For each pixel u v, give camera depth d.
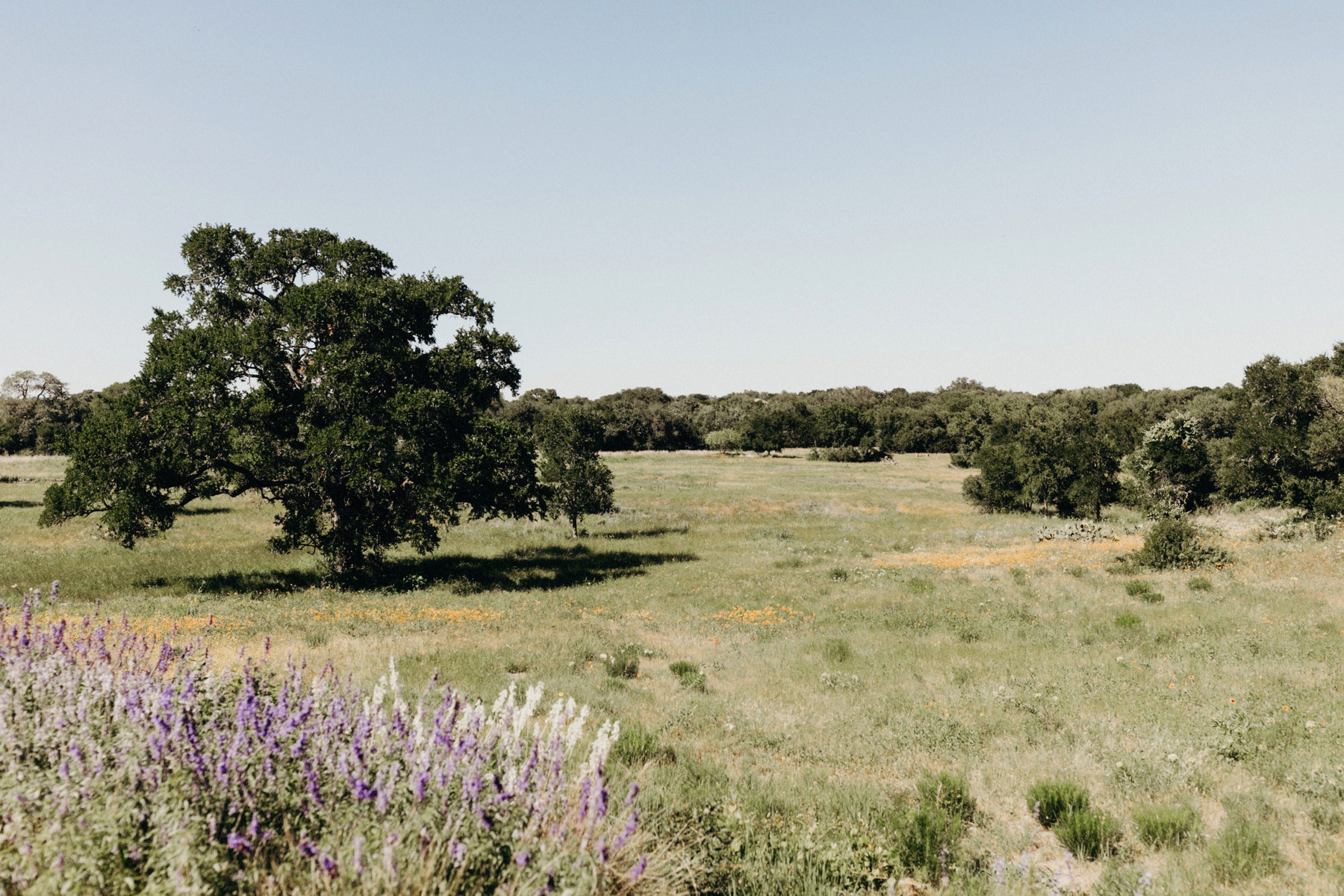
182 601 18.62
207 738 3.84
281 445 22.77
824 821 6.18
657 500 59.06
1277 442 42.84
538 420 40.78
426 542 23.86
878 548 35.41
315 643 14.03
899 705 10.70
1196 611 16.52
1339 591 17.64
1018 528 41.84
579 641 15.55
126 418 20.62
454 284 25.25
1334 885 4.89
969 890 4.89
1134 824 6.18
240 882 2.90
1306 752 7.52
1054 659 13.25
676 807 5.62
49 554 27.23
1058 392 142.12
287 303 22.33
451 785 3.54
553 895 3.04
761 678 12.79
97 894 2.83
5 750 3.77
